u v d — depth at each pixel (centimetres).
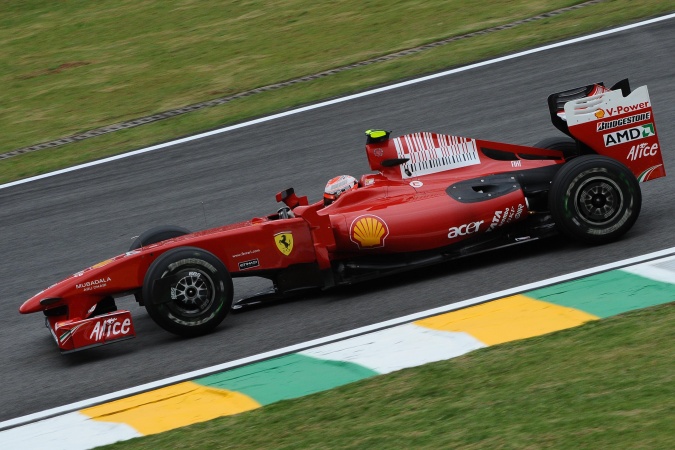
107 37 7300
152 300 2627
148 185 4531
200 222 3944
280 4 7381
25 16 8094
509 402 1900
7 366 2748
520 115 4488
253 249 2784
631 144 2941
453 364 2200
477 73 5219
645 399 1775
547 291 2572
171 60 6544
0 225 4341
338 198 2872
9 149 5403
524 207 2836
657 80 4575
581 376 1961
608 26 5562
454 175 2939
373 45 6147
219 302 2677
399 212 2812
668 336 2086
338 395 2139
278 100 5434
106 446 2091
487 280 2748
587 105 2902
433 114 4750
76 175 4838
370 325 2570
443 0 6806
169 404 2283
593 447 1623
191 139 5066
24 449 2166
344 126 4834
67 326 2594
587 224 2803
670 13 5575
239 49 6544
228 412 2172
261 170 4447
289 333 2622
